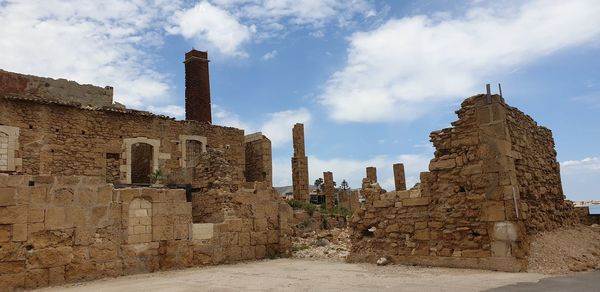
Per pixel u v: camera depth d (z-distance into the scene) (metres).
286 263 18.22
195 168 21.58
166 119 30.77
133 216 15.96
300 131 39.94
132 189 16.05
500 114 14.37
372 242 17.17
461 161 15.05
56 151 25.84
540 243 14.52
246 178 37.72
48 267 13.77
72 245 14.37
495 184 14.16
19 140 24.70
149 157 30.20
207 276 14.70
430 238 15.45
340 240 25.22
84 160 26.80
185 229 17.41
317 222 30.78
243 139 34.97
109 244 15.19
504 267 13.46
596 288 9.95
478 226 14.37
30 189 13.79
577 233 17.67
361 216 17.77
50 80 29.02
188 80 37.44
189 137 31.66
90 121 27.41
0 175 13.33
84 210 14.78
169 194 17.11
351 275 13.90
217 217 19.58
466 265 14.34
